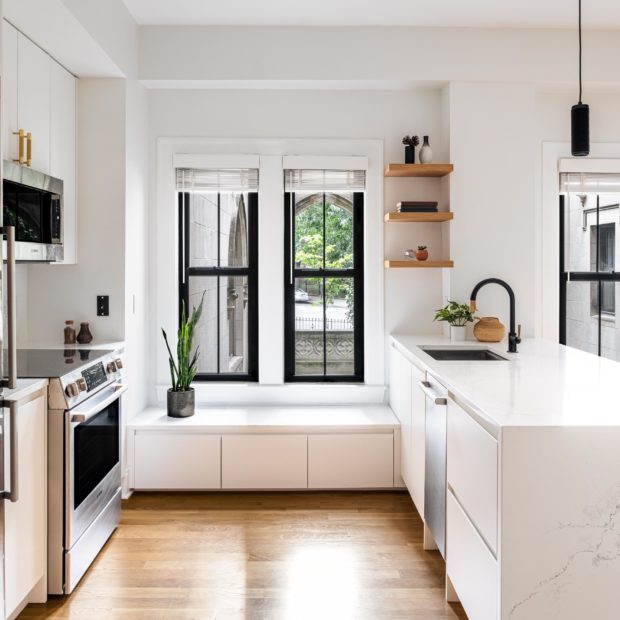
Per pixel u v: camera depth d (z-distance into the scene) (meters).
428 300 3.76
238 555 2.63
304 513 3.09
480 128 3.52
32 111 2.63
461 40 3.47
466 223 3.54
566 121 3.82
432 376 2.51
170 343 3.73
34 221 2.59
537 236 3.84
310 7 3.21
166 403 3.72
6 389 1.97
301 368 3.88
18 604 2.03
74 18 2.40
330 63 3.46
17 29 2.50
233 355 3.86
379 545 2.72
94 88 3.19
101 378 2.61
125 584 2.38
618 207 3.89
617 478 1.59
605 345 3.93
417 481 2.85
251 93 3.68
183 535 2.83
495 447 1.66
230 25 3.45
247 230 3.83
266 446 3.31
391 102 3.71
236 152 3.70
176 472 3.30
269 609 2.21
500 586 1.60
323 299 3.86
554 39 3.48
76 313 3.22
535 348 3.11
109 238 3.21
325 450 3.32
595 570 1.60
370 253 3.74
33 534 2.13
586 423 1.60
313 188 3.71
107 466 2.72
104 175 3.20
